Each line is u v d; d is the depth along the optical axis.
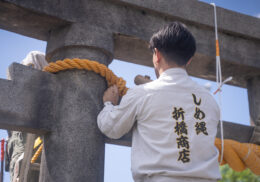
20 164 3.68
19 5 2.70
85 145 2.54
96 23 2.92
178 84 1.93
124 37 3.06
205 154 1.83
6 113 2.45
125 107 1.99
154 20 3.21
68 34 2.84
